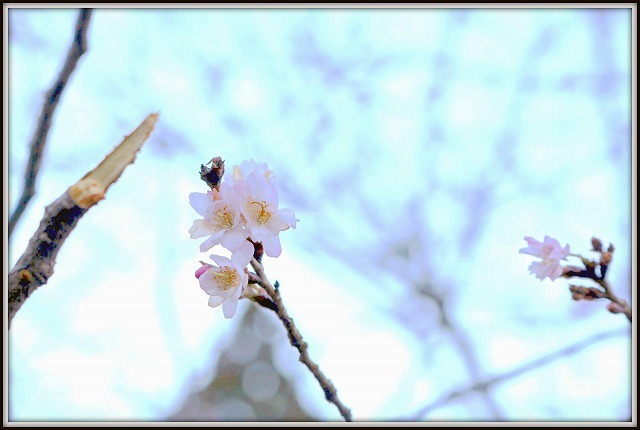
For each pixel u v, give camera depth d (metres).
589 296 1.24
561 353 1.65
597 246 1.24
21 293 1.14
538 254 1.25
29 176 1.26
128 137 1.15
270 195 1.19
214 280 1.20
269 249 1.18
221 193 1.19
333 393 1.21
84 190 1.14
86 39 1.26
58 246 1.15
